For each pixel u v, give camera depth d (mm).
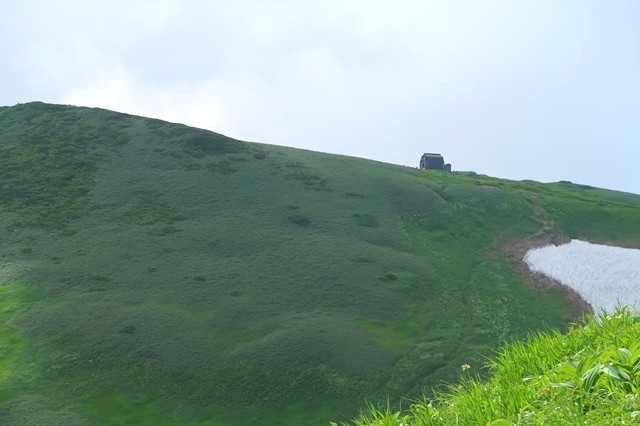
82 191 81375
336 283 63781
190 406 44562
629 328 9141
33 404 43094
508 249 80250
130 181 83688
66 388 45438
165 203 78938
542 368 8523
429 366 51125
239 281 62312
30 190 81500
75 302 56688
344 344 52094
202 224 74312
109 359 48594
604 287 71625
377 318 59031
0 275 62375
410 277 67938
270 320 55969
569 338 9500
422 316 60969
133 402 44562
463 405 7898
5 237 70938
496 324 61125
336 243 72688
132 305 56562
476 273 73000
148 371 47531
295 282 63219
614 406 6633
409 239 78375
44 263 64625
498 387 8180
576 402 7059
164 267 64312
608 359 7637
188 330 53000
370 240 75438
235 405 44969
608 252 80562
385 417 8297
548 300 68625
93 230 72250
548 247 81500
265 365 48844
